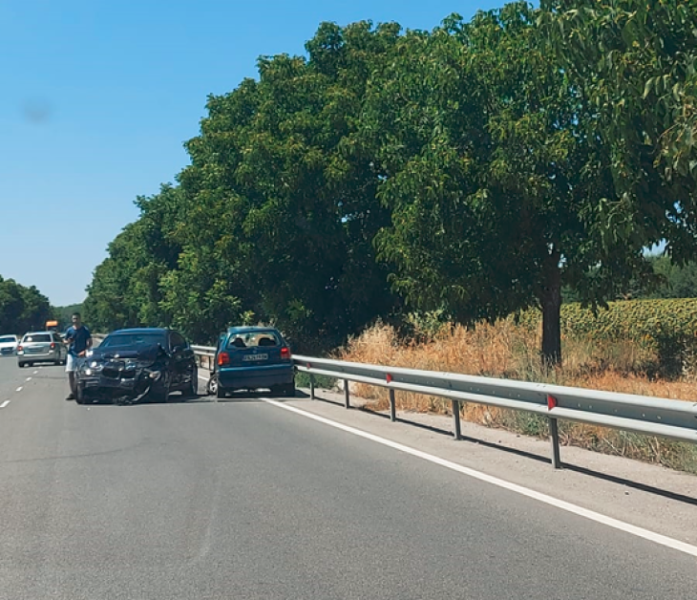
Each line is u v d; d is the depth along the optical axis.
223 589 5.84
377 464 10.44
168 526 7.61
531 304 19.98
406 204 19.62
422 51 20.91
